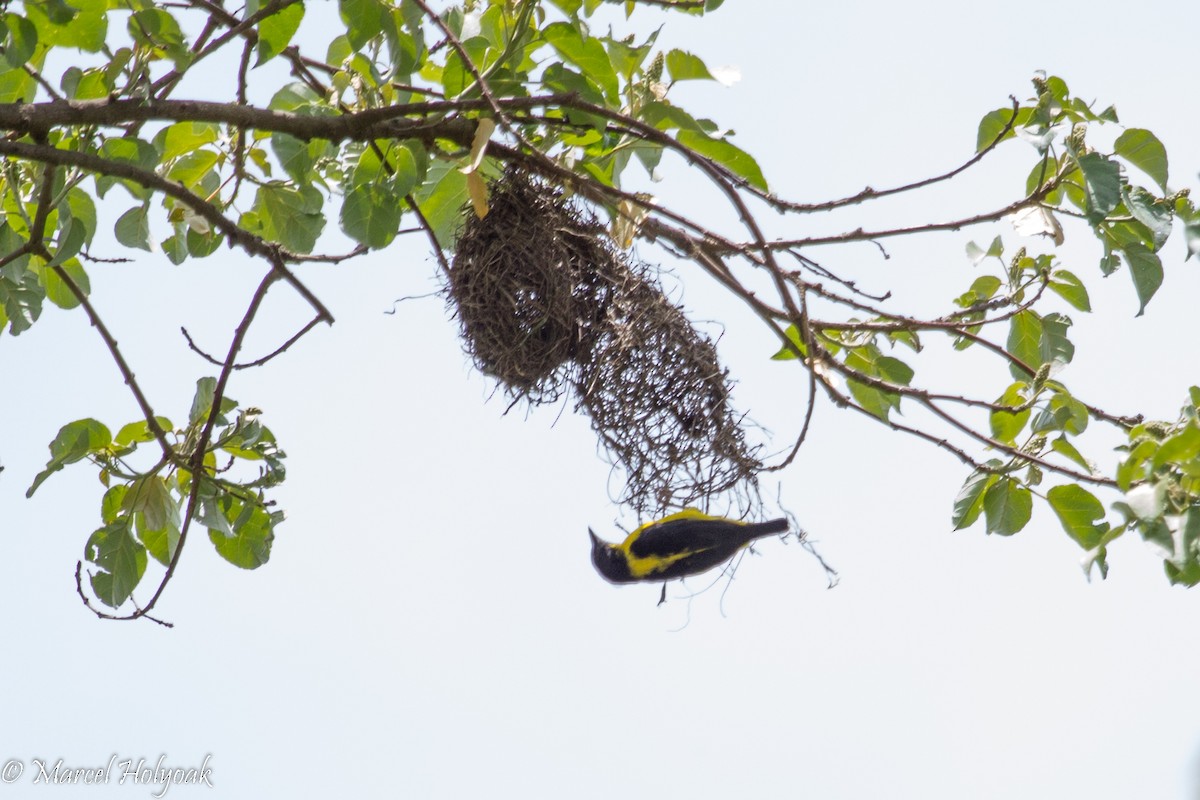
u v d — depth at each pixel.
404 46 9.83
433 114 10.34
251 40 9.95
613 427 11.26
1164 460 7.63
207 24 9.77
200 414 11.03
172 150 11.30
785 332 11.71
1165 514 7.85
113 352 10.43
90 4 9.32
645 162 10.84
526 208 11.35
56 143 10.20
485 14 10.62
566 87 10.27
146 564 10.99
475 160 9.71
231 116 9.52
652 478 11.24
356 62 10.38
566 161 11.30
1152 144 10.26
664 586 11.26
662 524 11.20
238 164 10.42
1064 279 11.66
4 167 10.16
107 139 9.39
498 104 10.02
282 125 9.67
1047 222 10.59
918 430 10.92
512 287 11.17
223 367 9.94
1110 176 9.93
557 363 11.33
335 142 9.86
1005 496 10.88
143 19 9.11
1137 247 10.57
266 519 11.45
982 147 10.67
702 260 10.77
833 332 12.22
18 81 10.41
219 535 11.49
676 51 10.42
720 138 10.34
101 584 10.82
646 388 11.25
